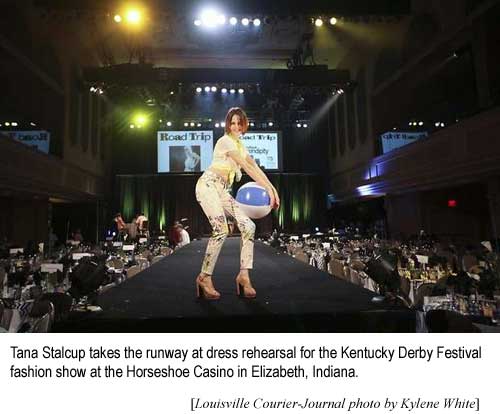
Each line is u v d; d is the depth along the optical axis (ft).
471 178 35.83
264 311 6.54
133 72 54.24
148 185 73.92
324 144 79.25
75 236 54.34
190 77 55.01
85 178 60.39
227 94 73.87
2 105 39.86
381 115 54.65
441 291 13.84
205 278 7.75
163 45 58.85
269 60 65.46
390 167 50.06
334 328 6.41
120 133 75.51
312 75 55.36
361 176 60.54
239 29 54.08
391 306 6.91
